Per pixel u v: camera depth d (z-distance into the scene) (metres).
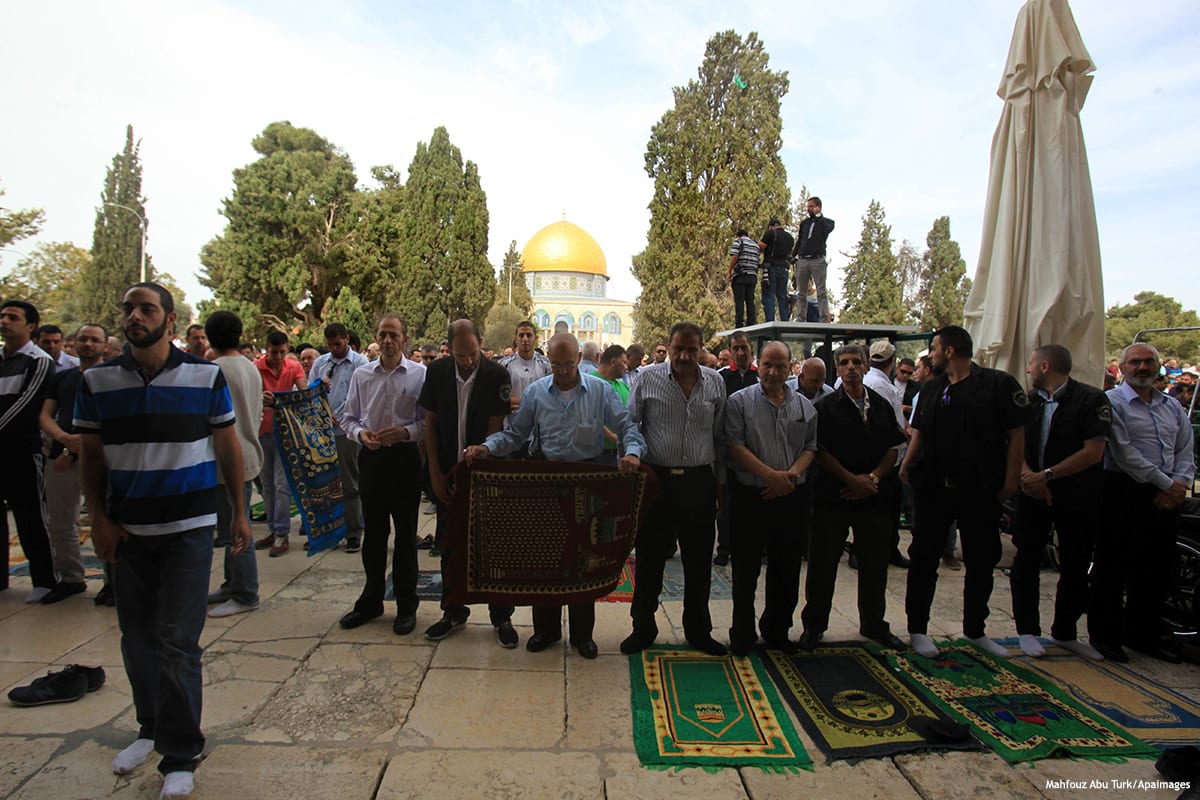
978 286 5.52
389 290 29.84
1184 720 3.18
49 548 4.53
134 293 2.59
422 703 3.22
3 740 2.85
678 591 4.98
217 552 5.72
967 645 4.00
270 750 2.80
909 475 4.06
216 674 3.49
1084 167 5.05
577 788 2.60
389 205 31.02
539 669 3.62
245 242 26.52
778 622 3.86
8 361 4.46
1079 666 3.78
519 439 3.86
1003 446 3.80
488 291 35.31
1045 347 4.04
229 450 2.86
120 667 3.56
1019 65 5.18
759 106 25.20
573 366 3.75
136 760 2.67
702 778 2.67
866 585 4.02
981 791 2.61
